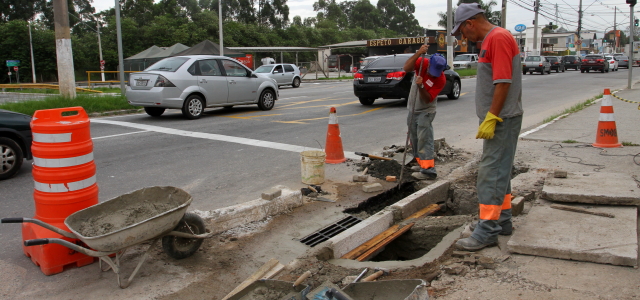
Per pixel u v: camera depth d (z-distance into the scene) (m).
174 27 53.41
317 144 8.55
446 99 16.25
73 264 3.65
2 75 50.00
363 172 6.43
